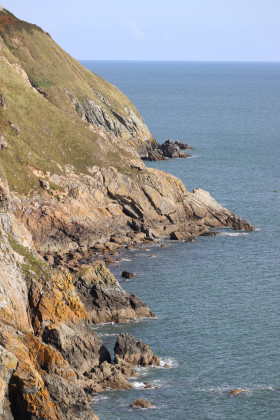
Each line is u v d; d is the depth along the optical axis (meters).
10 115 113.50
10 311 56.50
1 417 44.41
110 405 55.88
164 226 114.25
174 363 64.69
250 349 68.25
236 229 116.75
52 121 122.06
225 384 60.81
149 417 54.38
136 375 61.62
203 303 81.06
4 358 46.34
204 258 99.88
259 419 54.84
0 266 58.50
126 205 115.31
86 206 109.50
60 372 51.78
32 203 101.50
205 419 54.50
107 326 72.75
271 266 96.75
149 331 71.94
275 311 79.12
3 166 101.56
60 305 62.31
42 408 46.56
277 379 62.00
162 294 83.75
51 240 101.25
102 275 75.50
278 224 120.50
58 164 112.62
